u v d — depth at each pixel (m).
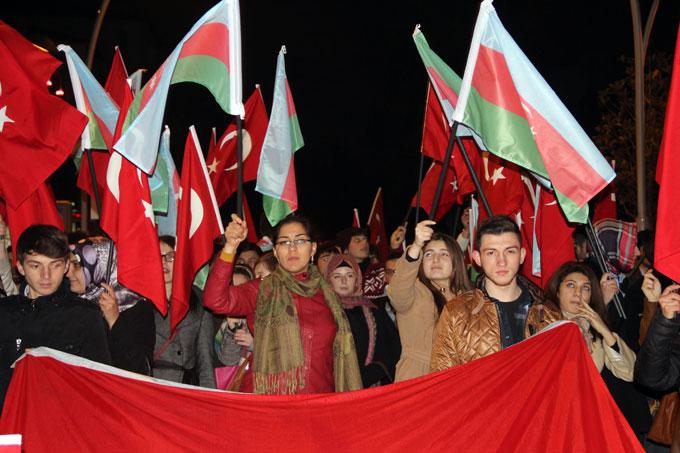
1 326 5.21
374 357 6.60
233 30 5.47
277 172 6.62
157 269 5.75
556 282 6.13
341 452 4.81
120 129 5.97
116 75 8.05
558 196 5.33
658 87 17.27
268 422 4.83
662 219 4.44
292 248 5.52
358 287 6.78
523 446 4.70
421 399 4.82
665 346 5.06
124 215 5.77
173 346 6.06
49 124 6.16
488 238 5.07
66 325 5.26
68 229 13.27
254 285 5.61
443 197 8.78
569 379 4.71
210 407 4.82
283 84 6.62
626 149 17.34
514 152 5.40
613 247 8.09
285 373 5.32
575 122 5.31
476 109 5.50
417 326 5.98
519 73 5.32
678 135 4.45
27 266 5.24
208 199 6.21
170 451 4.77
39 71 6.22
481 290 5.23
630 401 6.17
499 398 4.77
